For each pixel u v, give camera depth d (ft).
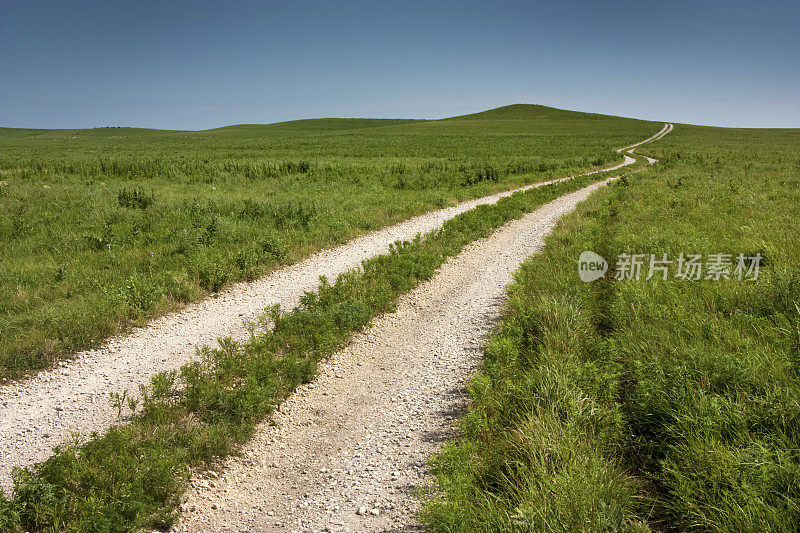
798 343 14.65
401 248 34.30
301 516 11.25
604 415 12.51
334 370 18.71
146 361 19.08
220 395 15.28
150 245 33.58
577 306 19.61
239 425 14.57
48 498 10.64
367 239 40.45
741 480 9.36
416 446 13.58
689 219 36.99
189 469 12.76
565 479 9.70
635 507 9.90
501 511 9.58
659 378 12.97
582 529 8.59
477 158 151.02
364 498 11.67
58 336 19.98
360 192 65.16
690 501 9.43
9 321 20.22
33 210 44.11
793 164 99.66
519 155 166.20
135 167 89.25
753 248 25.44
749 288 19.34
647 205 46.70
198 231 35.35
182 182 74.79
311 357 18.78
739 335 15.47
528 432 11.64
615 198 54.03
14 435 14.24
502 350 16.28
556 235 37.09
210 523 11.15
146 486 11.56
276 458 13.58
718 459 9.96
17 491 10.86
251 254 31.24
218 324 22.81
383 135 295.07
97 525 10.03
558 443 10.89
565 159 145.28
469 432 12.61
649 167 103.40
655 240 29.50
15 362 17.75
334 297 24.40
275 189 66.08
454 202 60.85
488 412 13.66
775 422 10.94
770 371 13.04
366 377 18.17
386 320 23.67
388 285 26.78
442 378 17.51
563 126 349.41
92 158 145.07
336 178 80.94
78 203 47.70
